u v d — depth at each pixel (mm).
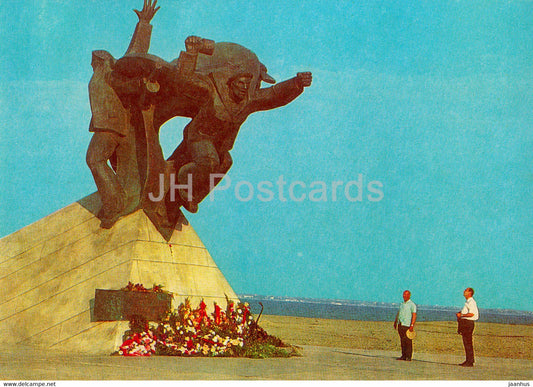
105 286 17828
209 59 19031
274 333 33094
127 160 19109
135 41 19219
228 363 15523
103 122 18297
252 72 19000
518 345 30609
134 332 16500
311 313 79688
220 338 17547
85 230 19484
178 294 18453
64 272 18812
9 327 18109
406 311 19031
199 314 18125
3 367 12758
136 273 17859
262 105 19125
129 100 18547
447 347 28062
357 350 23562
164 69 17328
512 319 79250
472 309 17953
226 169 19609
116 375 12406
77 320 17422
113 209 18781
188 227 20484
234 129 19141
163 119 18969
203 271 19906
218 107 18578
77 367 13219
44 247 19734
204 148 18656
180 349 16641
